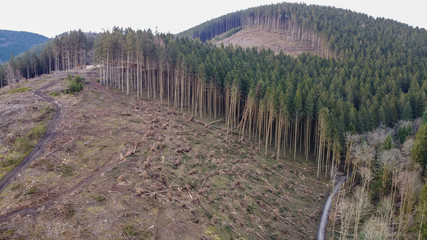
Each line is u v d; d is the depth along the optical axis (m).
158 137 52.00
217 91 76.88
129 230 27.36
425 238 31.97
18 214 27.89
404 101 66.31
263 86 67.88
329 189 53.50
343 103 64.25
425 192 33.53
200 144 56.16
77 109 59.03
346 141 56.84
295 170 59.22
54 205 29.58
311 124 67.62
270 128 69.19
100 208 29.66
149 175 37.09
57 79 83.00
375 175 50.47
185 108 78.94
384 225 33.78
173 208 32.12
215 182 42.84
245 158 58.00
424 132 43.75
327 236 38.78
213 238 29.52
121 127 53.25
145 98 79.56
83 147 43.19
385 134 57.44
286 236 36.91
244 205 39.62
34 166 36.25
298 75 80.94
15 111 53.44
